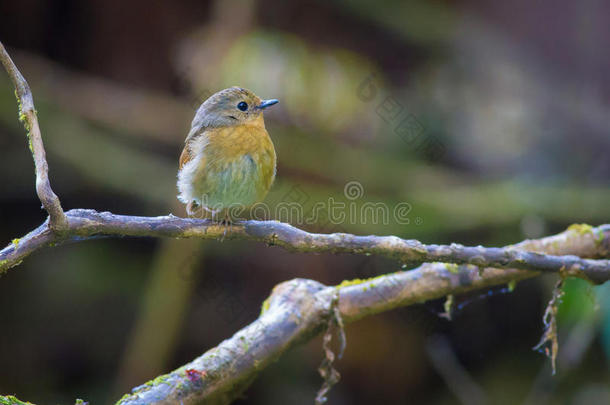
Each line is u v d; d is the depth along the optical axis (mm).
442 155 12281
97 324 11617
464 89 13133
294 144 11477
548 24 13070
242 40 11461
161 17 11859
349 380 11164
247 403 10961
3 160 11258
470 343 11266
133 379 10391
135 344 10500
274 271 11203
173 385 4770
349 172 11523
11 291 11398
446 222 11188
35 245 4102
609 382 10586
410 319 10391
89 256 11969
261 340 5270
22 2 11695
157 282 10516
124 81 12125
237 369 5094
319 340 11156
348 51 12883
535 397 10430
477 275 5883
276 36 11977
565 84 13047
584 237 6254
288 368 11211
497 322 11305
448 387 11211
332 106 11836
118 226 4348
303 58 12016
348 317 5801
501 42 13344
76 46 12125
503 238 11273
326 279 11078
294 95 11641
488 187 11578
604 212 11180
